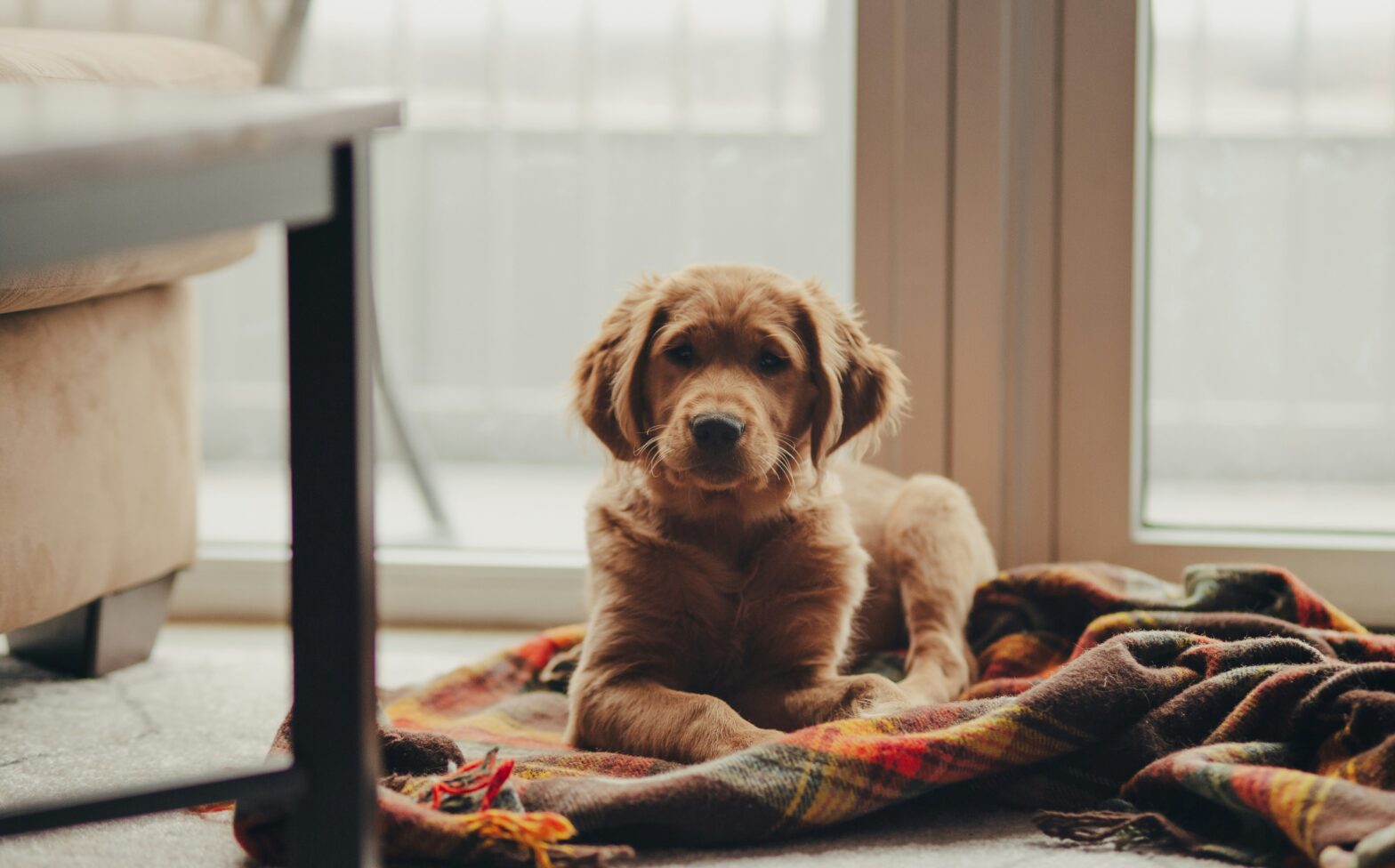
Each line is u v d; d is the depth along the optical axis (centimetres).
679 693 158
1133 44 210
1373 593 216
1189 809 133
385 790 129
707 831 127
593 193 380
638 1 373
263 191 86
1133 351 217
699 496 170
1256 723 139
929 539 196
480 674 184
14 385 163
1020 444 222
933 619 190
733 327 170
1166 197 330
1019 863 125
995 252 217
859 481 211
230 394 366
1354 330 330
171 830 137
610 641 168
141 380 191
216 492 335
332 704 99
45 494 170
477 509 318
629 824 127
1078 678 141
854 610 187
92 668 195
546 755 149
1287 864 121
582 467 370
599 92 377
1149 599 180
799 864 125
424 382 383
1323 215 327
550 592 232
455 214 380
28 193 69
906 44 215
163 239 77
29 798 144
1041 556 223
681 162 379
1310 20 309
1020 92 214
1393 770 125
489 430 376
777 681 172
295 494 98
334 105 90
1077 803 140
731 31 373
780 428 172
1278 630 161
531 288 382
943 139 216
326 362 97
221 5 235
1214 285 333
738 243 381
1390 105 317
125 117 76
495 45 374
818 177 375
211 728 171
